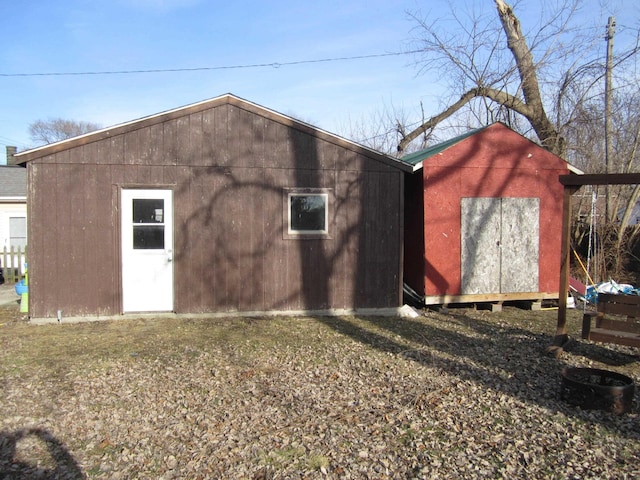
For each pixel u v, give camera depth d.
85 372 5.95
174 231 8.97
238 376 5.84
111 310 8.84
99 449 4.06
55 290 8.66
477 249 10.45
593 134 17.30
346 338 7.75
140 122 8.81
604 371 5.42
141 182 8.85
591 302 11.30
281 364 6.34
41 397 5.14
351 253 9.59
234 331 8.09
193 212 9.03
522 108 16.38
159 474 3.69
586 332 6.82
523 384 5.70
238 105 9.11
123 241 8.86
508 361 6.64
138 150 8.84
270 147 9.24
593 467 3.81
